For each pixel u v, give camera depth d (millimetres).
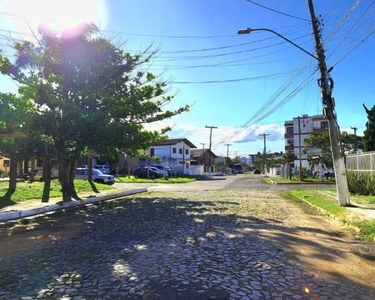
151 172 46281
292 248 7559
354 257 7047
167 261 6406
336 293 5008
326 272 5977
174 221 11148
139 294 4828
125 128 17438
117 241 8219
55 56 17141
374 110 28469
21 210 12898
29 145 18703
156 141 23188
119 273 5746
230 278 5480
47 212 13820
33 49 16844
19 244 8305
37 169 39625
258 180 47656
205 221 11094
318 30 14602
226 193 23141
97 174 32031
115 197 20281
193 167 67438
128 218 12016
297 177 48344
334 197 18094
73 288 5113
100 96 18172
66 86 17531
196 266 6090
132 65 19000
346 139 43656
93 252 7211
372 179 18156
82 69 17078
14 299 4738
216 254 6910
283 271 5902
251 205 15828
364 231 9336
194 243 7898
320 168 43062
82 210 14633
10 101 15734
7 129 15742
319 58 14672
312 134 47062
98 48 17359
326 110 14711
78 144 17828
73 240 8523
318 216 12805
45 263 6496
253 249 7348
